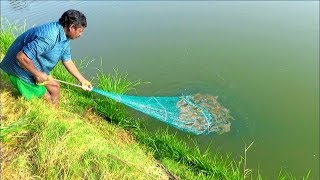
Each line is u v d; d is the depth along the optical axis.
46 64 2.05
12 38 3.09
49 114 2.04
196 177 2.02
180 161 2.15
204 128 2.48
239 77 3.05
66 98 2.50
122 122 2.41
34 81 2.11
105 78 2.65
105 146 1.93
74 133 1.91
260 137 2.44
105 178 1.70
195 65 3.23
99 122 2.37
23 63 1.94
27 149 1.80
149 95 2.87
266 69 3.14
